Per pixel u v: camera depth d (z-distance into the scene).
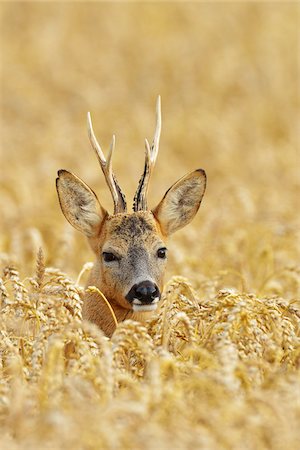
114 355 9.91
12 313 11.10
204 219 20.00
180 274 14.80
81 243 17.86
